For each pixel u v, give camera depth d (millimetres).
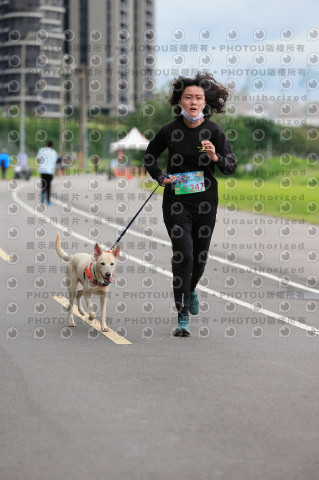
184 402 7992
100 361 9719
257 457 6441
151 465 6266
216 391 8398
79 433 7023
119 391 8383
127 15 192750
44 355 10023
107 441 6816
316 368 9406
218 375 9070
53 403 7941
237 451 6582
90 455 6480
